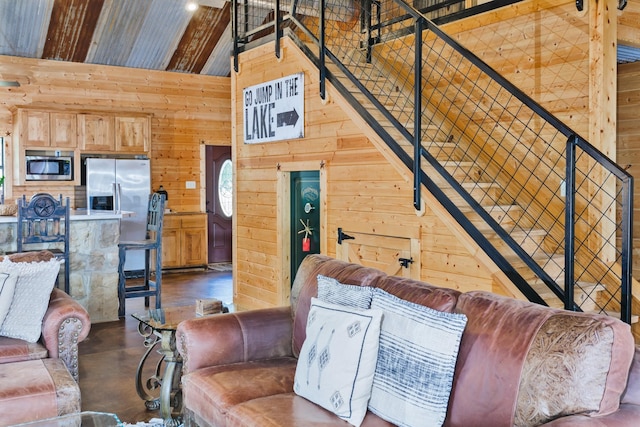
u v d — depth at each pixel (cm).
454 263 381
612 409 181
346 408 224
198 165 927
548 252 422
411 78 543
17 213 512
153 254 848
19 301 348
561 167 416
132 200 812
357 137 459
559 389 184
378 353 234
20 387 275
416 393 216
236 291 639
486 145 474
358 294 261
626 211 273
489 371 206
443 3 523
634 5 433
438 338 217
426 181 390
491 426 200
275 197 566
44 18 697
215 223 970
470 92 487
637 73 507
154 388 367
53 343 337
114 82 830
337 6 704
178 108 891
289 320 315
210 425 254
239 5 675
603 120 392
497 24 461
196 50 836
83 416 253
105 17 720
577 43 403
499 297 229
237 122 629
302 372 250
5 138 766
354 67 548
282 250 557
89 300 557
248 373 276
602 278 389
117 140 801
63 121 762
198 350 284
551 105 423
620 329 183
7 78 753
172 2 714
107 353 464
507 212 423
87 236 554
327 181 496
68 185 788
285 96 542
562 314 201
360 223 462
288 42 537
